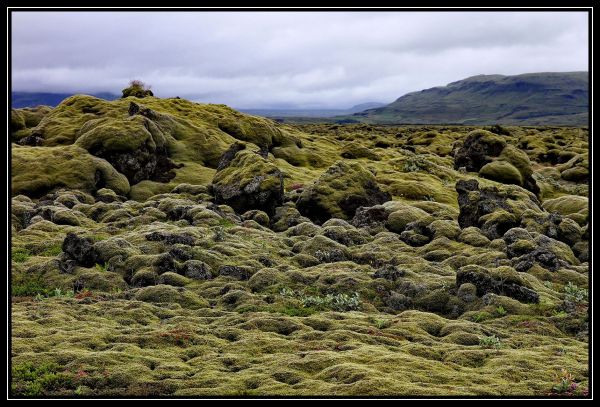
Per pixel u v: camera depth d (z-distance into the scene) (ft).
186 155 292.81
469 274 115.03
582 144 525.75
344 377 71.36
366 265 140.15
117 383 69.56
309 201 217.15
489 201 184.24
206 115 356.38
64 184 225.97
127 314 97.96
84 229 160.56
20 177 223.92
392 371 74.23
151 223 167.12
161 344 84.12
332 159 364.79
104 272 119.65
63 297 107.24
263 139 353.72
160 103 361.92
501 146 337.93
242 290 115.14
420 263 139.13
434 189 279.28
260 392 66.85
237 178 216.13
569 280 130.21
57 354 75.72
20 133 331.16
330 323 96.53
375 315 104.99
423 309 113.19
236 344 85.10
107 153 253.03
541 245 153.58
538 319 103.65
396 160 352.90
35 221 168.14
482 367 79.87
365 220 194.08
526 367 79.10
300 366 75.77
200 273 122.62
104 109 328.08
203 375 72.54
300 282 122.31
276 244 156.46
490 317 104.78
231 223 177.27
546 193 334.44
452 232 171.42
